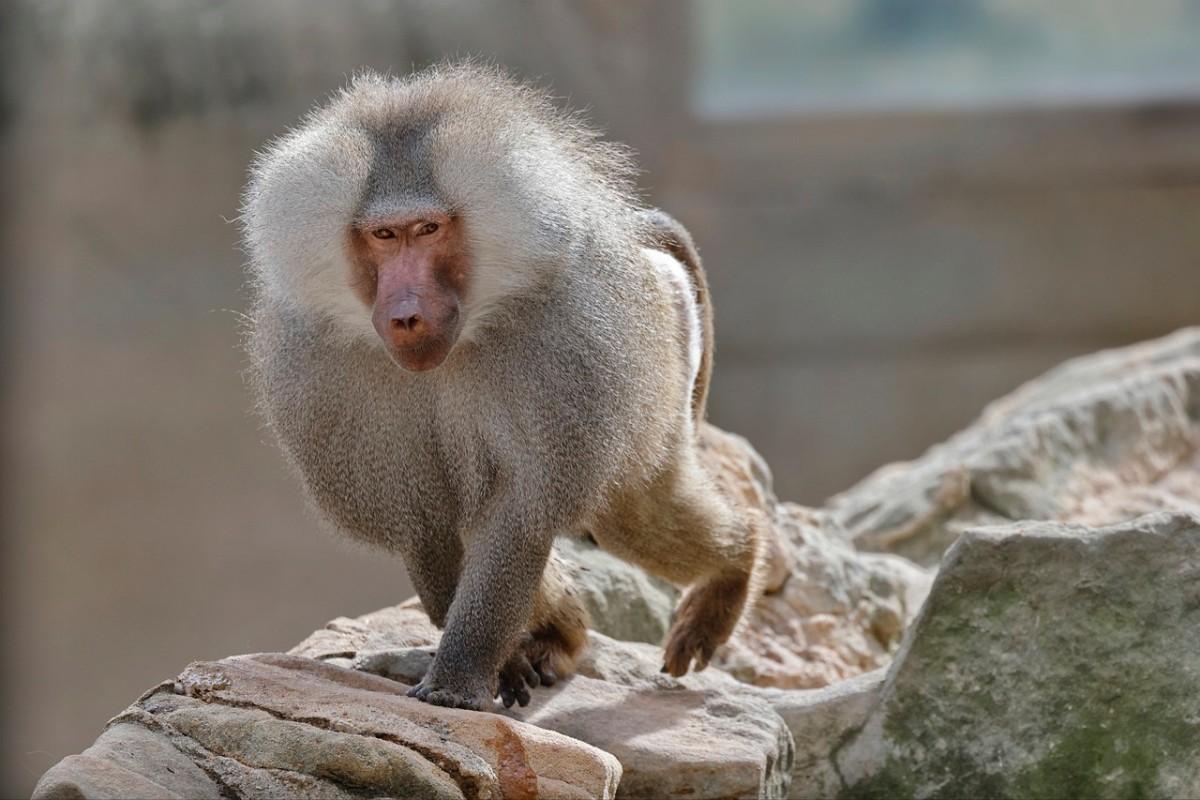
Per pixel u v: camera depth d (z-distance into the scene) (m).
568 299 6.66
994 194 25.41
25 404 22.05
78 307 22.56
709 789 6.74
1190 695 7.02
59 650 20.44
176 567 21.14
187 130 22.53
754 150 25.77
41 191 22.42
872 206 25.56
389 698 6.54
